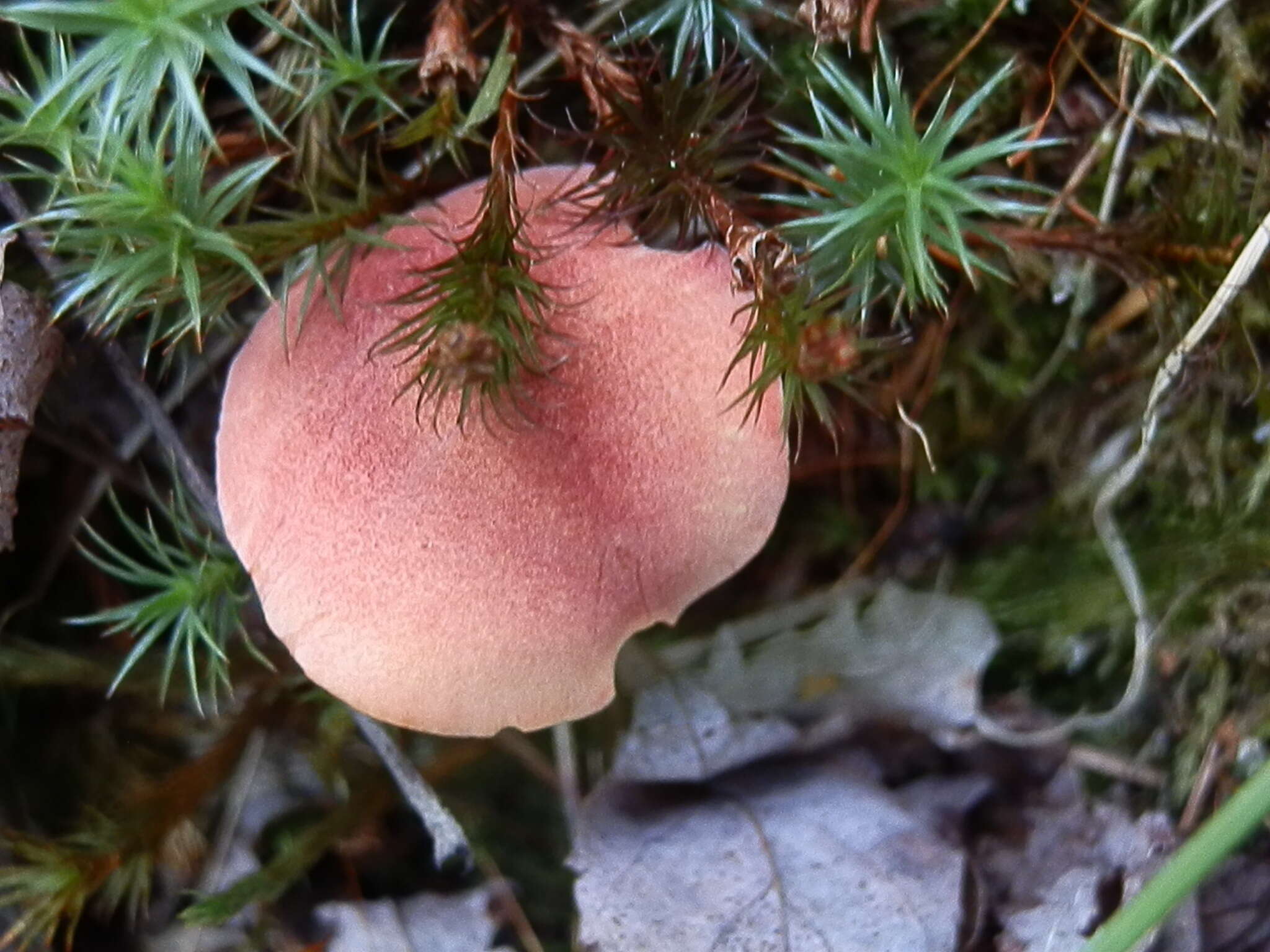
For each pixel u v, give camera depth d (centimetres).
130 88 15
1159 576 19
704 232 17
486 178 17
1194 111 18
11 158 16
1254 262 16
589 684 16
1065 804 18
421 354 16
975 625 19
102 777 19
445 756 19
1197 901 18
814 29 16
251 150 18
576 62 17
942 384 19
